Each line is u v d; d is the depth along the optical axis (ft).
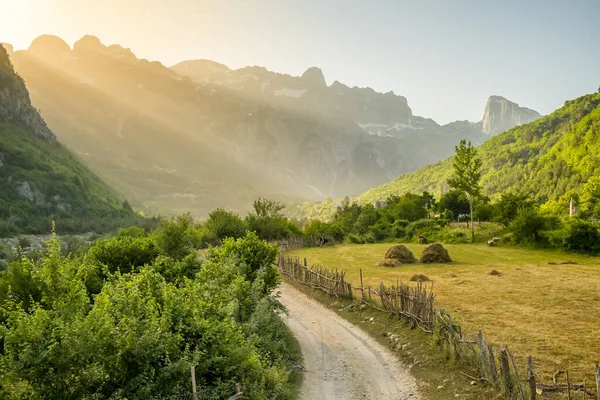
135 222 630.74
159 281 52.01
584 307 75.25
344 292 89.92
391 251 142.72
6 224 463.01
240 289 62.69
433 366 52.60
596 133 448.65
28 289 50.03
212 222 219.61
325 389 50.57
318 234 238.07
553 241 154.71
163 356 38.04
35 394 31.12
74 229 528.22
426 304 62.49
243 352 42.11
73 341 33.17
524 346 55.98
